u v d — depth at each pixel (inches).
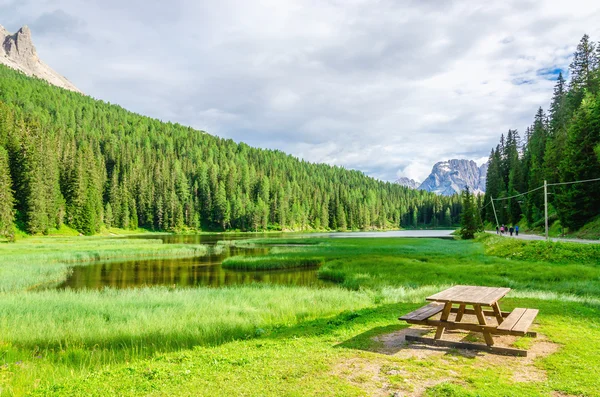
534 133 3814.0
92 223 4242.1
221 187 6200.8
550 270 984.9
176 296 818.8
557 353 306.5
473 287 394.3
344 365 281.6
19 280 1108.5
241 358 310.5
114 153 6811.0
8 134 3804.1
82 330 523.5
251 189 7130.9
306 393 232.7
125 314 628.1
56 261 1684.3
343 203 7687.0
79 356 404.2
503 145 4485.7
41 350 450.3
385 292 788.6
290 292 836.0
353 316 470.3
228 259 1609.3
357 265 1341.0
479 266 1171.9
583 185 1925.4
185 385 256.8
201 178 6820.9
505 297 602.9
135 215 5442.9
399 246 2231.8
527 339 347.3
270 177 7701.8
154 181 6122.1
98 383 272.4
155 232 5536.4
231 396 233.6
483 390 232.4
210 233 5698.8
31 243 2637.8
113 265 1604.3
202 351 349.4
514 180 3553.2
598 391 231.3
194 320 552.4
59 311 659.4
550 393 229.3
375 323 420.8
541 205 2741.1
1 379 327.0
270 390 240.1
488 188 4301.2
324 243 2637.8
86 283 1174.3
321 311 596.1
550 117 3314.5
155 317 581.6
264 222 6176.2
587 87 2564.0
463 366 277.9
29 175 3447.3
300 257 1670.8
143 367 305.3
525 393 228.7
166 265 1603.1
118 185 5605.3
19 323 571.5
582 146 1963.6
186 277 1282.0
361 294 778.2
